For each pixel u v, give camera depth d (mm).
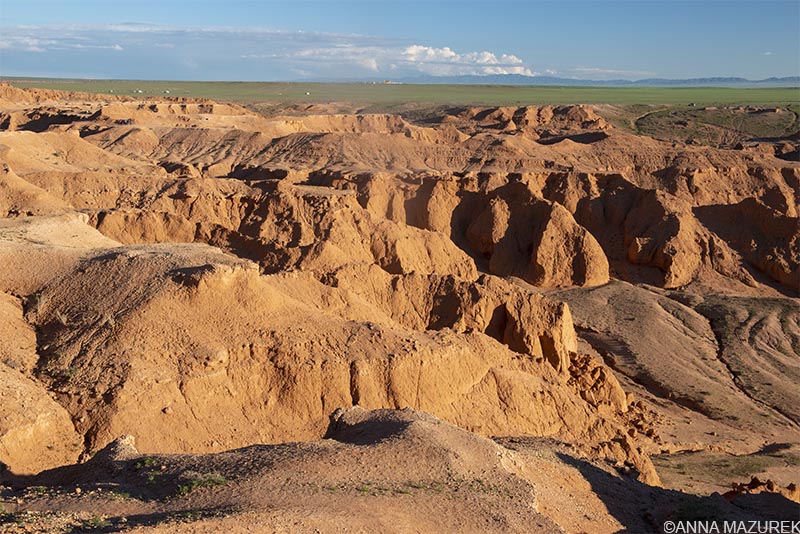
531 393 43156
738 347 68125
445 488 23969
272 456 25094
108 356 34469
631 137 141500
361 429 29234
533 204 91000
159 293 37281
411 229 77688
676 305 76688
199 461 25000
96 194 79938
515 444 34031
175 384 34094
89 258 42469
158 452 31953
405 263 73688
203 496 21484
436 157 132875
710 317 75125
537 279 84062
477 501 23438
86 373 33781
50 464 29922
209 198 78438
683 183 108750
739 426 53594
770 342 69312
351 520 20312
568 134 162125
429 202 97312
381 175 101312
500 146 134500
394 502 22156
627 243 92062
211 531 18312
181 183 82688
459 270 77312
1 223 52125
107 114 148375
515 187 93812
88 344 35250
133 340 35188
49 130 137500
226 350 35906
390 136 137375
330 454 25219
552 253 84750
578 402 45281
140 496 21891
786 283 86250
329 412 36781
